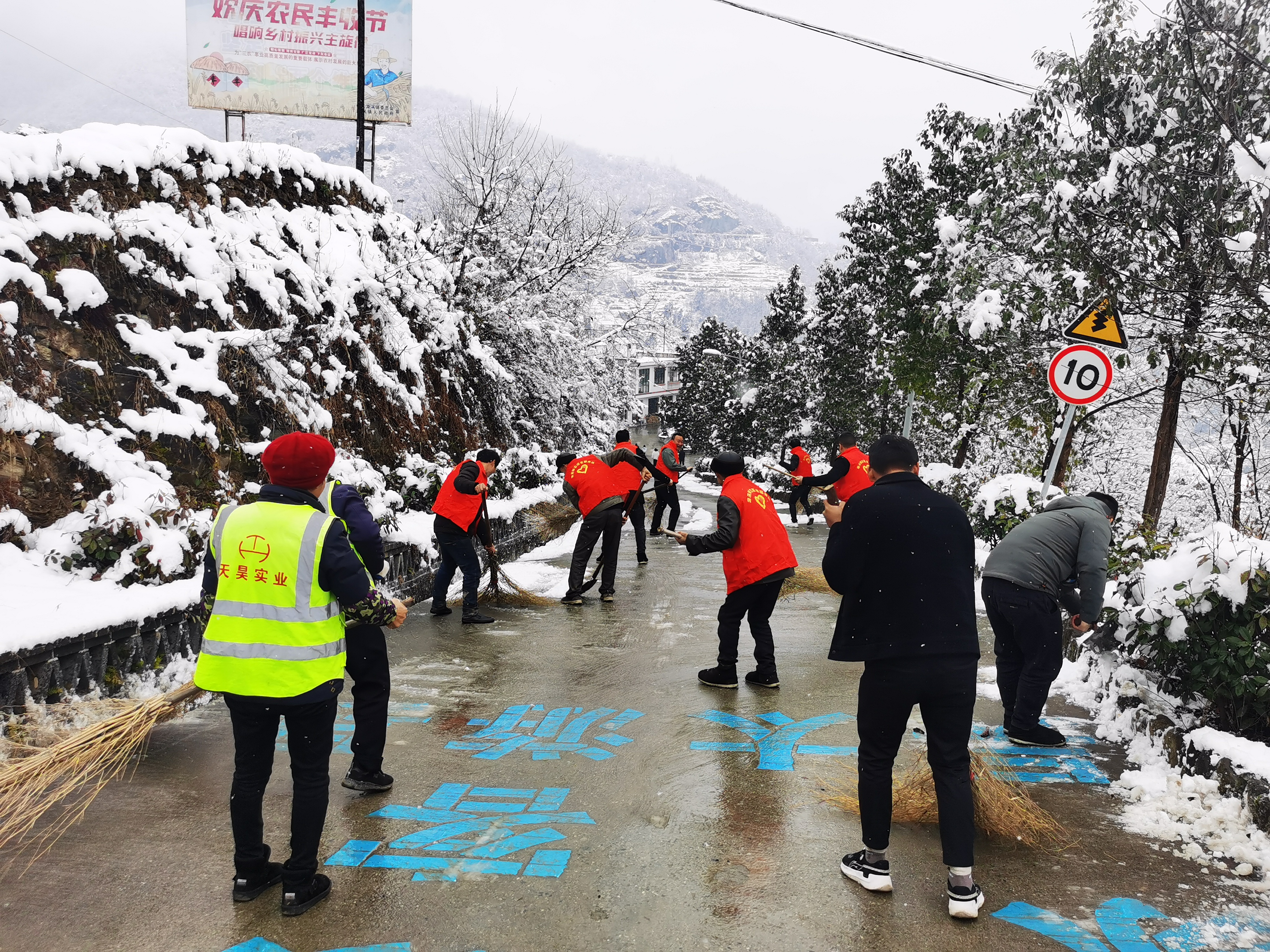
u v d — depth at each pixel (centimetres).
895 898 320
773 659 593
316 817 304
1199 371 1039
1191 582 437
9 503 562
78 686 466
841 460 664
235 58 1830
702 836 368
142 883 322
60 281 648
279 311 890
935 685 314
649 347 2141
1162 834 374
